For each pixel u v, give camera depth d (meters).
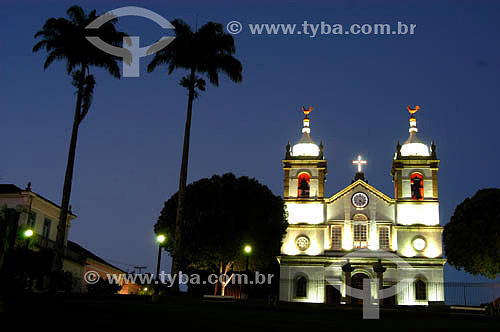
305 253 56.09
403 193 56.91
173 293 34.12
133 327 18.73
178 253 35.00
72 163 36.94
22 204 45.94
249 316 23.77
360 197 57.38
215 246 45.03
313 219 56.94
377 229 56.50
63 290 35.84
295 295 55.03
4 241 23.53
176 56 39.22
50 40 38.94
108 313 21.61
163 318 21.22
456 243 49.41
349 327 21.55
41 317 19.27
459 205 50.88
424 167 57.31
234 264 47.75
